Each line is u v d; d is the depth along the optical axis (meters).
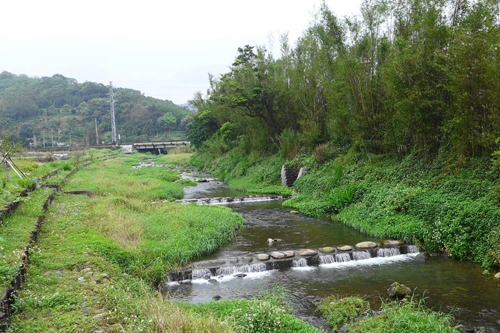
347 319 6.67
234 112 31.20
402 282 8.43
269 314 6.18
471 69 10.64
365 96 16.80
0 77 131.88
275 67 25.67
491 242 9.05
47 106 108.94
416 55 12.55
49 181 18.44
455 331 5.90
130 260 8.59
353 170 16.89
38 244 8.38
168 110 105.69
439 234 10.36
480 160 11.45
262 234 12.79
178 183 25.97
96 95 114.12
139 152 70.75
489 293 7.65
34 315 5.12
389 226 11.94
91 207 13.32
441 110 12.72
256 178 24.58
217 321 5.61
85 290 6.11
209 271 9.20
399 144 15.36
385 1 16.00
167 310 5.66
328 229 13.30
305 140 22.33
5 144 15.76
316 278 8.93
